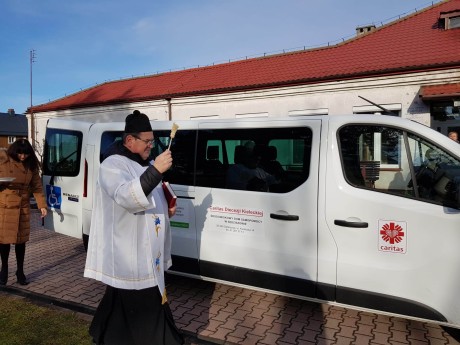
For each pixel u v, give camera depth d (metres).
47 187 5.70
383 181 3.38
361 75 12.06
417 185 3.26
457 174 3.14
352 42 15.42
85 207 5.12
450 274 3.06
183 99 16.25
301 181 3.66
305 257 3.60
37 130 22.61
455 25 13.22
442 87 10.85
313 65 14.46
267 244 3.81
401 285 3.21
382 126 3.44
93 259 2.58
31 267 5.54
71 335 3.46
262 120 3.98
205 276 4.21
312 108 13.16
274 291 3.78
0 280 4.79
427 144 3.29
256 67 16.77
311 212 3.58
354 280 3.39
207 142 4.27
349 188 3.44
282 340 3.46
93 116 19.67
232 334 3.57
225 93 15.00
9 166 4.54
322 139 3.61
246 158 3.99
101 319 2.61
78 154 5.33
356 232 3.38
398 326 3.74
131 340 2.55
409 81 11.51
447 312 3.07
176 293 4.55
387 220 3.27
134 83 21.42
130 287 2.44
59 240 7.18
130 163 2.48
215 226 4.12
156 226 2.53
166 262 2.73
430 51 12.20
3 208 4.54
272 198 3.78
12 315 3.89
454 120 11.07
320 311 4.08
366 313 4.03
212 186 4.18
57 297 4.40
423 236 3.15
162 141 4.64
